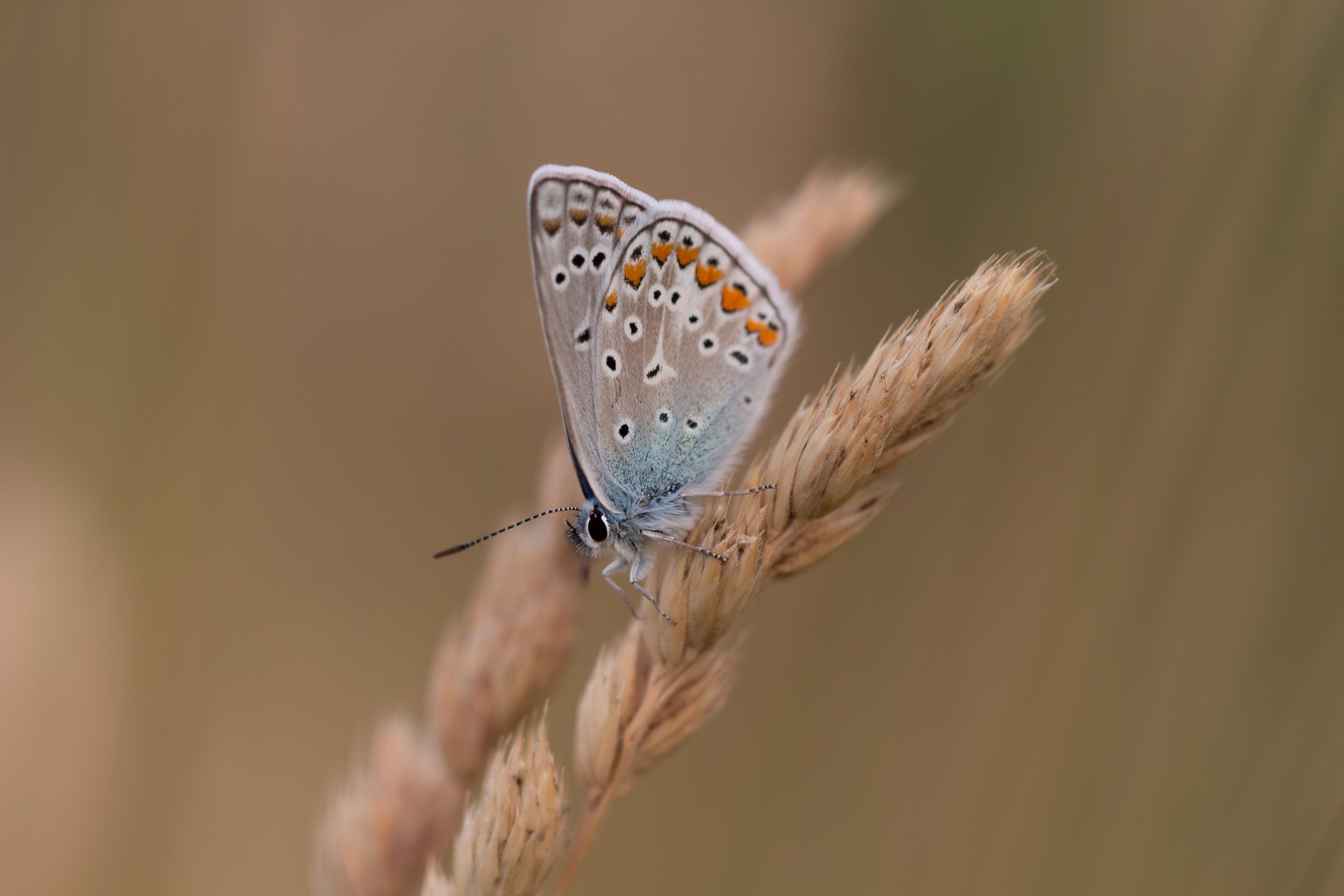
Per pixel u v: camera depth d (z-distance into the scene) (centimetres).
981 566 27
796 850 27
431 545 29
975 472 27
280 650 28
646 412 25
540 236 25
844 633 27
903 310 28
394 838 25
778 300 25
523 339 29
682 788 27
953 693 26
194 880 27
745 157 29
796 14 29
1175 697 25
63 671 27
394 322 29
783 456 24
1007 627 26
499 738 25
